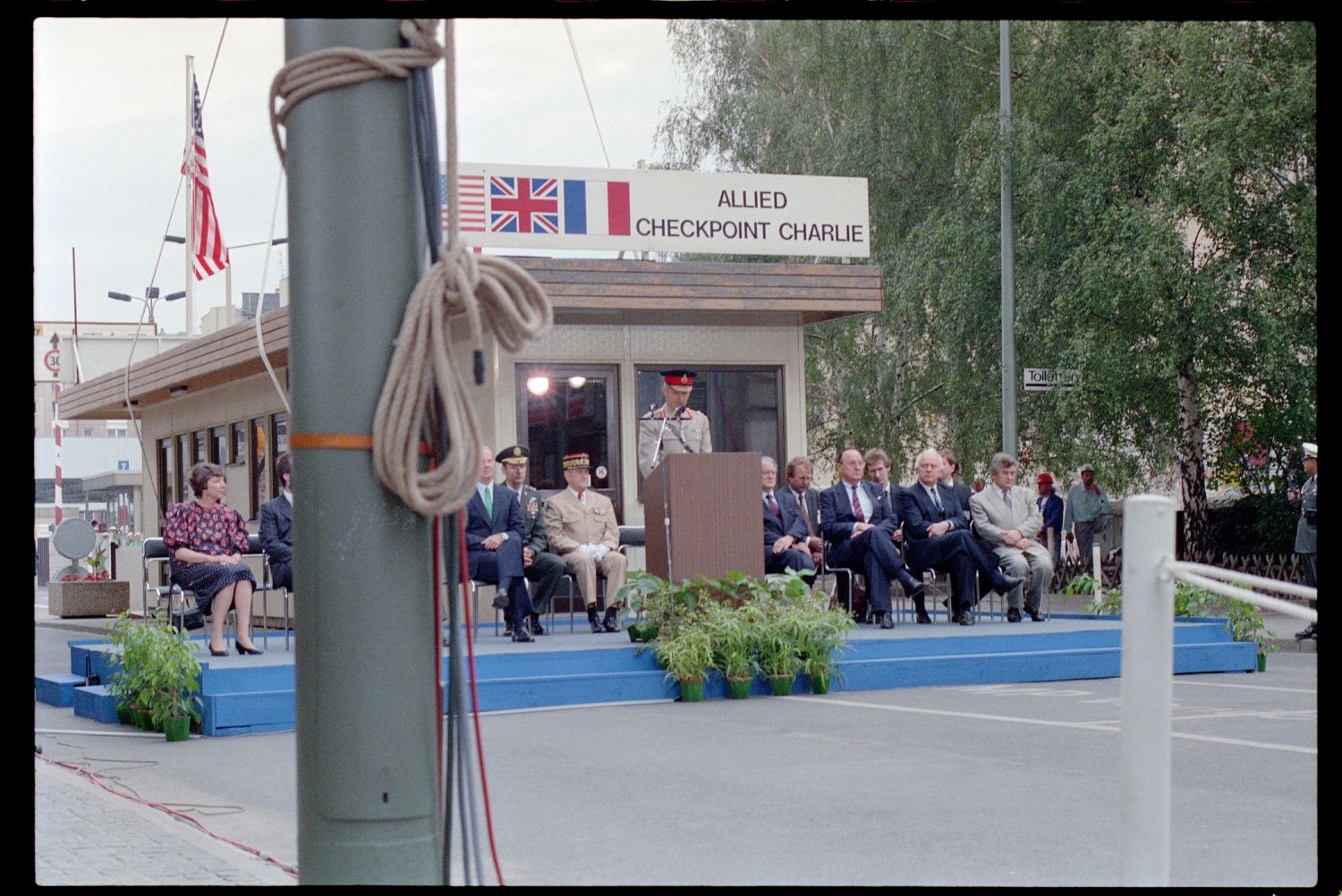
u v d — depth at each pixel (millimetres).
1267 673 13516
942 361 28438
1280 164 22531
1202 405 23828
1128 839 3037
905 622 15016
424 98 3031
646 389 17781
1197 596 14328
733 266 17109
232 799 7605
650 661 12023
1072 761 8383
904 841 6320
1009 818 6789
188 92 19891
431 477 2967
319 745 2941
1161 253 21859
